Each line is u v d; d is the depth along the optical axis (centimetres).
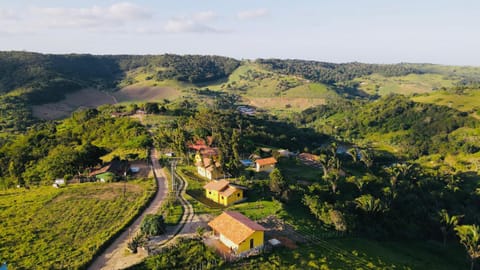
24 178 10250
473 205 12862
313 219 8050
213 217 7306
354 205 9181
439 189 13175
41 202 7994
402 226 9394
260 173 10931
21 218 7169
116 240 6338
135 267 5484
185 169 10681
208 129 16062
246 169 11131
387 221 9194
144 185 9056
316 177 11388
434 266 7538
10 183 10156
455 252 8925
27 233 6506
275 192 8856
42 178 10094
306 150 16675
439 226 9988
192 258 5772
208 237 6444
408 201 11038
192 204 7931
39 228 6744
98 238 6303
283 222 7400
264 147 15438
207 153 11594
